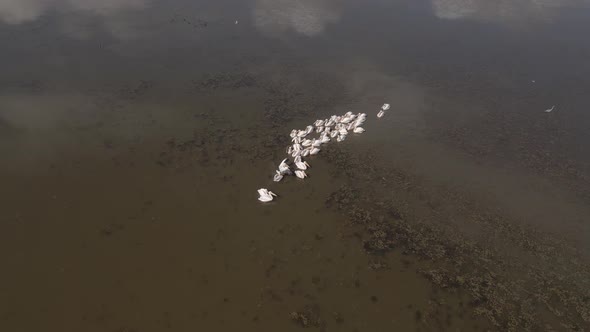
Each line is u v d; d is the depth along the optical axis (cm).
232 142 2005
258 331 1277
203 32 2973
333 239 1570
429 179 1877
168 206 1655
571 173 1964
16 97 2183
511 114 2342
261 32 3017
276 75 2556
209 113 2192
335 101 2366
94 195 1683
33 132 1964
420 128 2191
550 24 3388
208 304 1337
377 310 1353
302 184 1800
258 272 1441
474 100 2445
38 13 3053
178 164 1852
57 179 1741
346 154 1981
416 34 3138
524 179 1914
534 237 1634
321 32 3080
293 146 1966
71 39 2769
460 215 1708
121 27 2955
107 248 1485
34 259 1438
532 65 2825
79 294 1345
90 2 3256
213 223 1600
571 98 2498
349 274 1454
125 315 1295
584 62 2884
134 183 1745
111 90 2305
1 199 1638
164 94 2311
